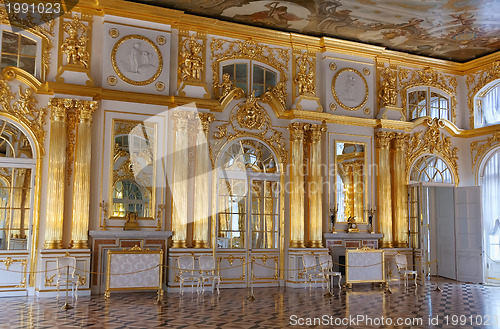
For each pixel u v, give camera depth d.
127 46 12.02
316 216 13.56
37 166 11.23
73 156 11.44
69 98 11.28
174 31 12.66
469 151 16.19
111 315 8.71
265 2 11.84
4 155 11.08
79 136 11.34
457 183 15.98
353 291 12.38
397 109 14.88
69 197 11.38
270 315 8.90
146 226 11.88
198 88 12.55
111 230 11.54
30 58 11.41
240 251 13.01
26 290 10.95
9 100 11.09
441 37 14.10
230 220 13.02
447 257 16.27
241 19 13.05
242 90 13.17
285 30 13.80
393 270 14.26
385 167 14.64
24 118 11.16
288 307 9.81
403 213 14.76
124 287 10.63
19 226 11.06
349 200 14.28
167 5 12.20
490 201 15.60
